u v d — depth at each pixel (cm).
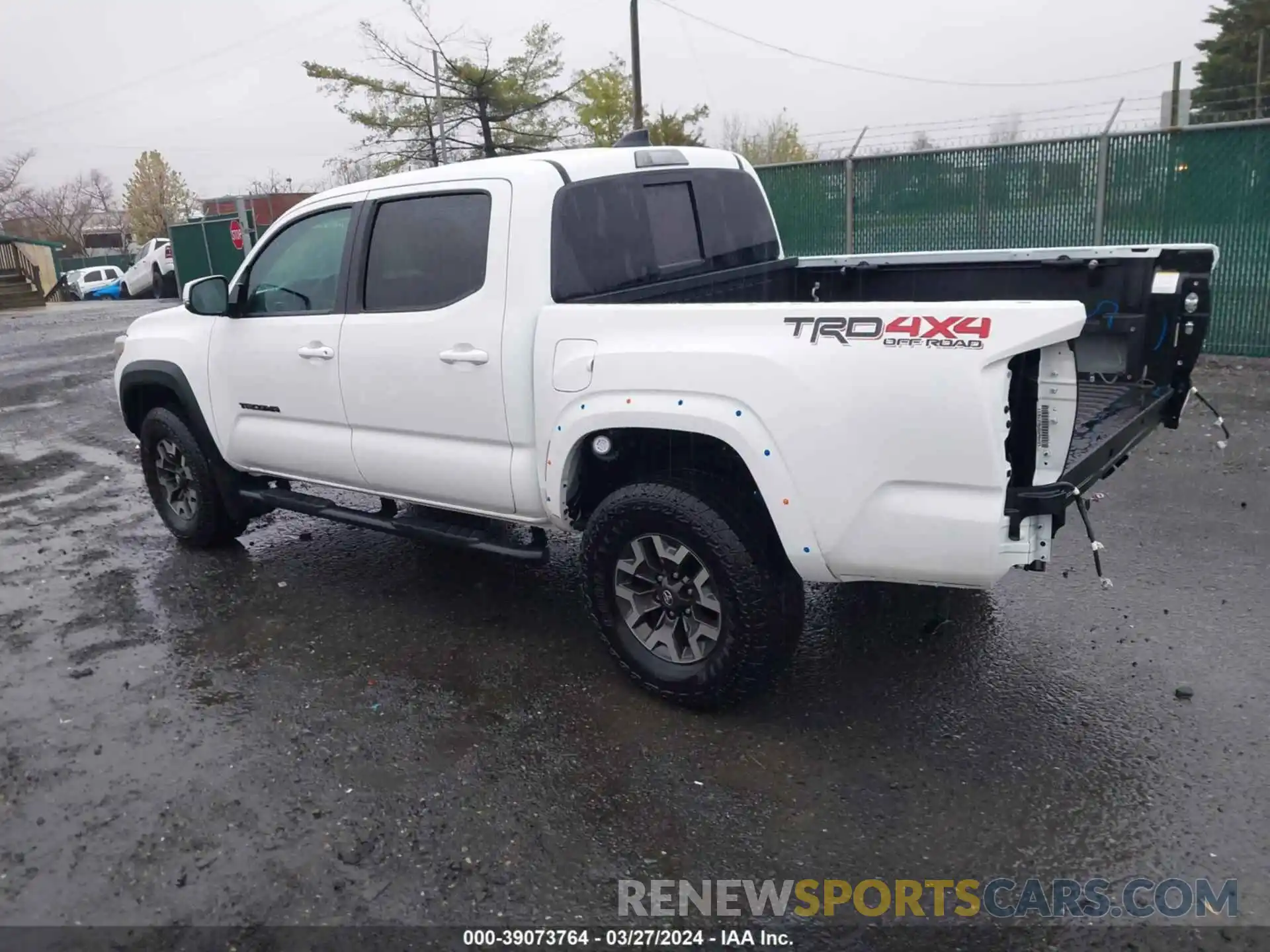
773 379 333
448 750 373
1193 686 390
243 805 344
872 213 1166
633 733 378
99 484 778
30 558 606
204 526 585
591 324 379
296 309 497
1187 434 723
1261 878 289
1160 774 337
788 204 1220
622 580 395
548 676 426
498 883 301
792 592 365
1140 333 455
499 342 404
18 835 332
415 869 309
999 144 1060
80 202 8300
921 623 458
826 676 414
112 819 339
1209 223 961
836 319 324
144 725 400
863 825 320
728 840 316
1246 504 584
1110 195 1009
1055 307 291
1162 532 550
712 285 481
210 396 544
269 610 511
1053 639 435
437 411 434
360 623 489
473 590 525
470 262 419
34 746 387
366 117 3003
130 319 2338
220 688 428
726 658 365
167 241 3456
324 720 398
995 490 309
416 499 469
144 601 530
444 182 429
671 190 470
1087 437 367
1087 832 311
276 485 577
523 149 3036
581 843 317
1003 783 338
